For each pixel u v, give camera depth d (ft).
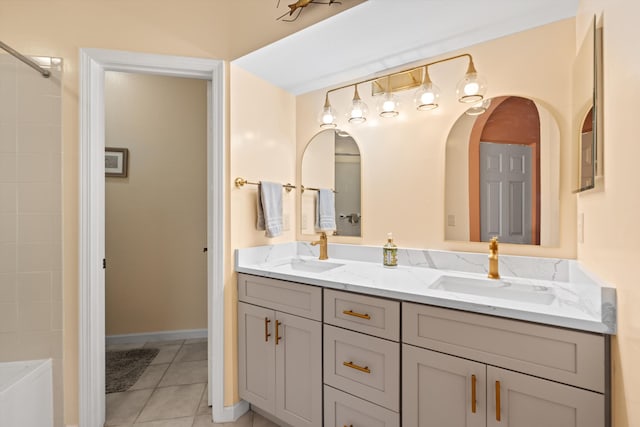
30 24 4.98
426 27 4.62
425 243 5.49
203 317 8.96
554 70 4.41
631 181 2.31
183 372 7.06
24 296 4.96
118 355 7.86
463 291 4.50
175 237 8.84
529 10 4.21
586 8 3.61
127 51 5.26
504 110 4.80
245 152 5.88
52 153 5.01
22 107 4.95
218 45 5.57
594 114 3.14
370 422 4.02
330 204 6.66
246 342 5.45
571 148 4.21
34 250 4.98
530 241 4.58
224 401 5.45
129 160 8.59
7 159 4.92
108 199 8.45
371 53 5.41
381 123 6.01
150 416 5.52
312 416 4.59
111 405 5.83
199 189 8.99
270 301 5.12
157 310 8.73
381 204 6.00
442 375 3.49
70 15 5.09
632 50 2.26
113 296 8.50
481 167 4.98
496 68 4.85
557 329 2.86
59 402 5.00
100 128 5.28
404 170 5.73
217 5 5.60
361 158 6.24
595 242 3.25
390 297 3.86
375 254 5.96
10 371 4.82
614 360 2.60
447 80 5.31
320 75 6.24
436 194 5.39
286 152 6.94
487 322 3.20
